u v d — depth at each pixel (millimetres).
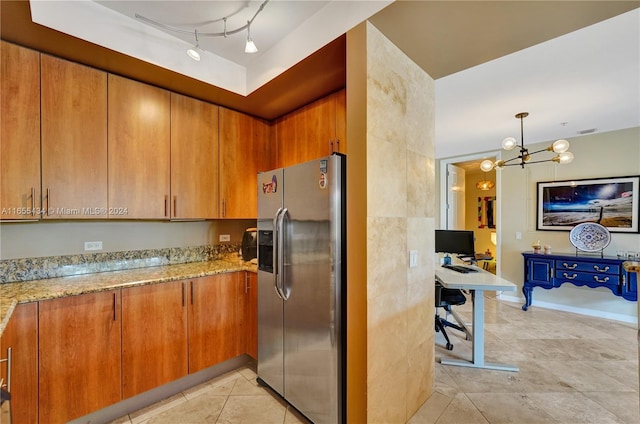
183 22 1948
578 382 2336
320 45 1810
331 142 2459
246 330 2578
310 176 1866
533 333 3340
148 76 2184
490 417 1938
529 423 1884
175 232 2775
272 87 2355
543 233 4359
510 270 4676
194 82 2273
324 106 2521
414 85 1967
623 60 2209
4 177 1744
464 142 4410
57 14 1646
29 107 1821
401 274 1824
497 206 4812
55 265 2152
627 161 3740
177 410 2018
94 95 2053
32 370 1615
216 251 3043
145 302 2033
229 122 2791
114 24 1851
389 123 1714
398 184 1798
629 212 3691
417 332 2000
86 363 1795
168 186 2400
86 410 1788
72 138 1967
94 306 1829
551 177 4305
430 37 1686
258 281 2330
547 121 3504
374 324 1590
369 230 1554
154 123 2328
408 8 1441
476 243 7145
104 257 2371
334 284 1732
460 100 2918
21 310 1587
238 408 2041
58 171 1915
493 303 4516
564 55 2143
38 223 2104
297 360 1970
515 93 2773
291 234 2004
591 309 3973
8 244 1993
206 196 2629
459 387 2281
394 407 1758
